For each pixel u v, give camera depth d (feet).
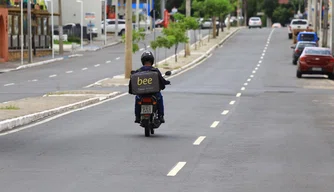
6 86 237.25
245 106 164.55
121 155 91.15
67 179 74.33
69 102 163.22
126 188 69.67
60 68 336.49
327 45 449.89
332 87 234.38
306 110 157.28
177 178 75.41
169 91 207.51
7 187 69.77
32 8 407.64
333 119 139.13
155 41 338.34
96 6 594.24
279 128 123.13
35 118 134.10
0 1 370.12
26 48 403.95
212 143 103.19
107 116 140.67
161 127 122.93
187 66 344.90
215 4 564.71
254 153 93.91
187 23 411.54
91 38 533.96
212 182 73.41
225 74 294.87
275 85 238.68
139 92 108.99
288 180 75.05
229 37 614.34
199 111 151.84
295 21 582.76
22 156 89.86
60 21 438.40
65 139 106.42
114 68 334.24
